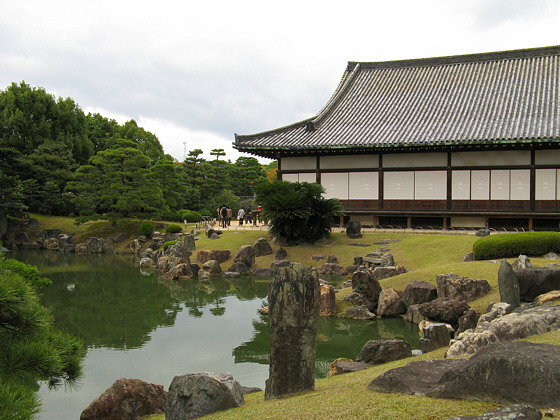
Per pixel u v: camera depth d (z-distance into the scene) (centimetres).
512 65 3675
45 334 643
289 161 3400
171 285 2267
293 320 668
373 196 3219
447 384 509
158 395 815
